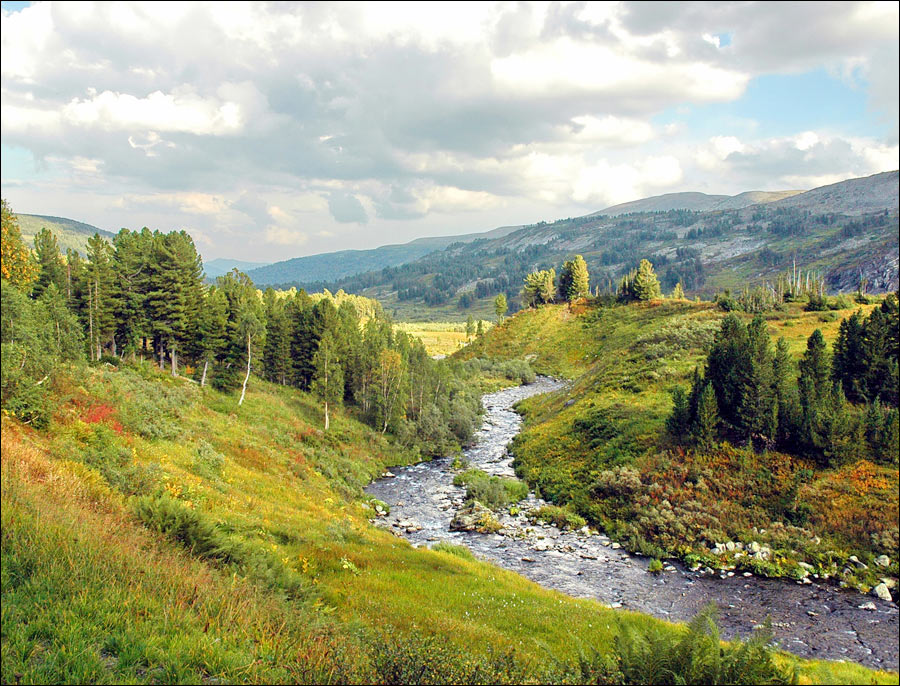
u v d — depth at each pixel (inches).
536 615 733.9
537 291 5841.5
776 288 3922.2
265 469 1449.3
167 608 371.9
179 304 2285.9
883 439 1327.5
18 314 1069.1
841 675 647.1
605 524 1428.4
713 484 1408.7
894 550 1103.6
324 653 358.9
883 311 1764.3
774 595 1026.7
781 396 1499.8
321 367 2333.9
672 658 381.7
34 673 266.1
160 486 855.1
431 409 2536.9
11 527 422.3
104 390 1327.5
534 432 2396.7
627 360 2837.1
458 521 1456.7
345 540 1010.7
